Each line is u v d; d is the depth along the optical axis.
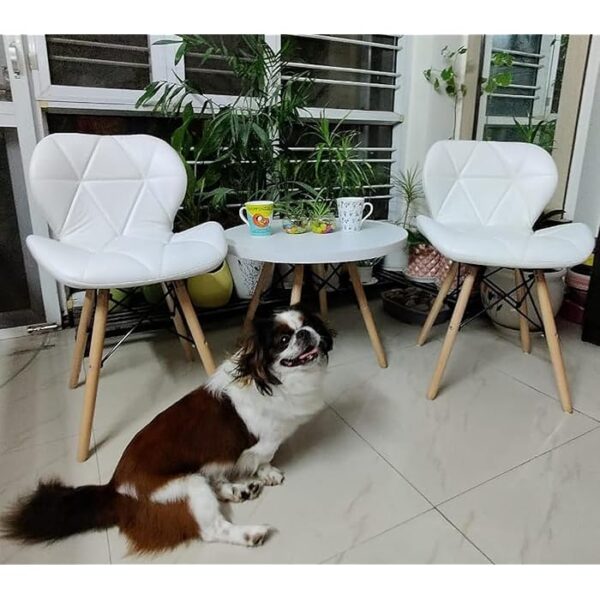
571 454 1.25
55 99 1.81
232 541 0.98
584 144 2.22
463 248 1.37
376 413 1.45
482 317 2.17
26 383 1.62
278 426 1.10
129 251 1.31
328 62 2.31
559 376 1.44
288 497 1.11
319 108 2.29
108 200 1.53
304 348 1.07
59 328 2.06
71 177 1.47
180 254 1.28
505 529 1.02
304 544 0.98
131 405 1.50
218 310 2.06
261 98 2.00
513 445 1.29
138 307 1.97
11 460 1.23
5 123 1.79
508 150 1.77
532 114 2.49
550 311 1.43
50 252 1.21
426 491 1.12
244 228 1.76
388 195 2.56
